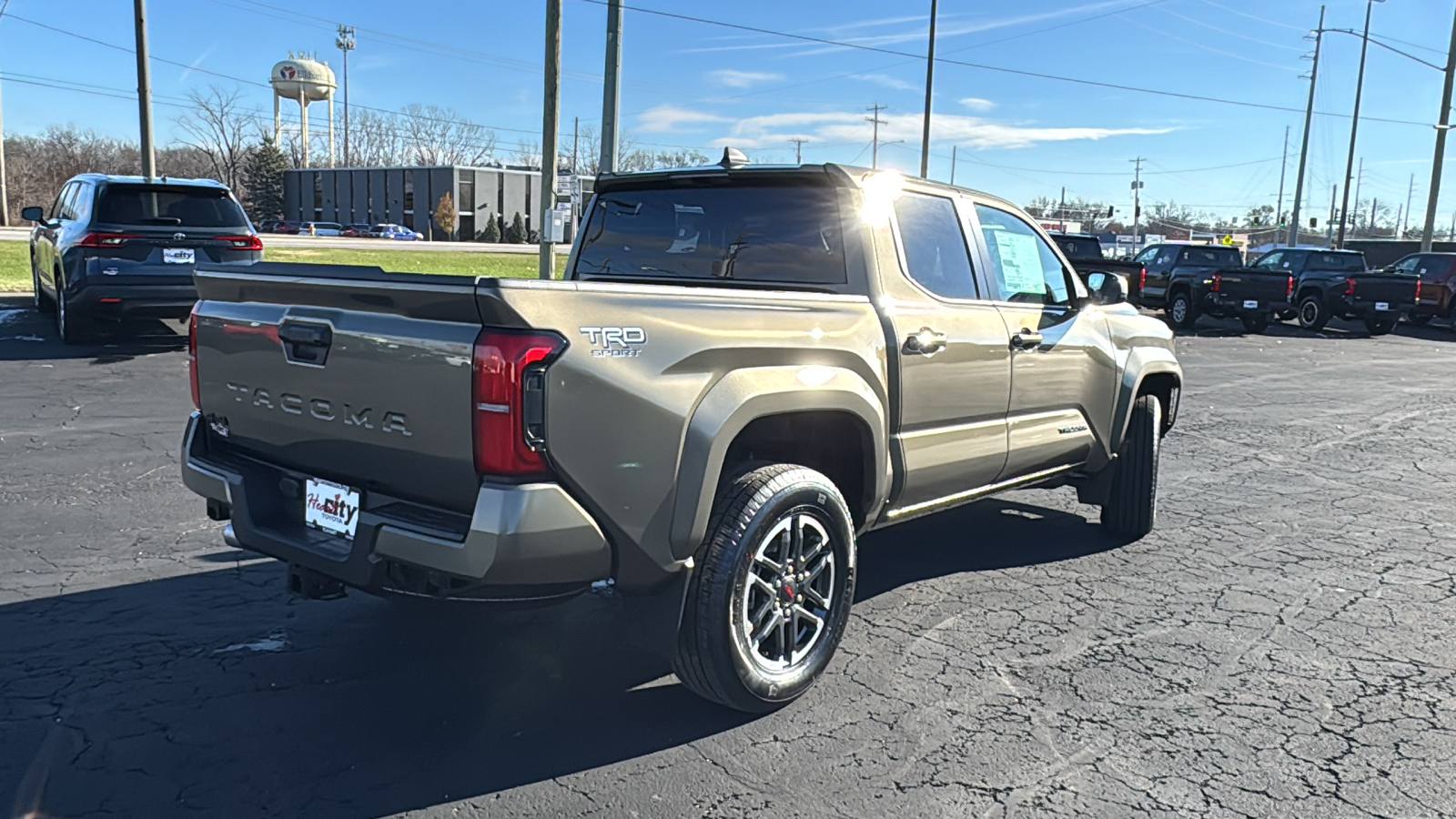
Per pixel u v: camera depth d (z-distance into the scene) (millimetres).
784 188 4168
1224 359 16453
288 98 105438
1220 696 3703
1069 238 20031
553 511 2799
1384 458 8438
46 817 2748
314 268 3400
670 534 3105
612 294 2953
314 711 3422
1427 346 20266
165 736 3215
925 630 4305
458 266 31875
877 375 3811
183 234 11117
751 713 3479
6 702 3416
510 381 2709
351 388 3047
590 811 2859
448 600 2945
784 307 3451
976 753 3242
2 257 22906
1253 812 2926
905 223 4191
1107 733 3398
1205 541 5789
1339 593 4898
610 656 3955
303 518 3393
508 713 3441
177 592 4496
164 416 8188
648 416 2992
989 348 4422
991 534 5863
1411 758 3264
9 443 7152
